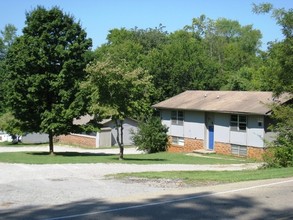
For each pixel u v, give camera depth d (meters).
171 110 43.12
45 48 31.73
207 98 42.44
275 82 23.78
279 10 23.14
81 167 23.30
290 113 23.39
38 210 10.59
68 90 31.91
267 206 10.09
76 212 9.99
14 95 31.80
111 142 50.66
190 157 34.44
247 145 35.72
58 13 32.50
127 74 27.67
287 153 21.38
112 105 27.84
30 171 21.30
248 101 37.62
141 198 11.63
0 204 11.98
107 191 14.56
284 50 22.64
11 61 32.59
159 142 42.41
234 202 10.56
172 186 15.41
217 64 59.50
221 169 23.69
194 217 9.17
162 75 53.75
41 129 32.97
